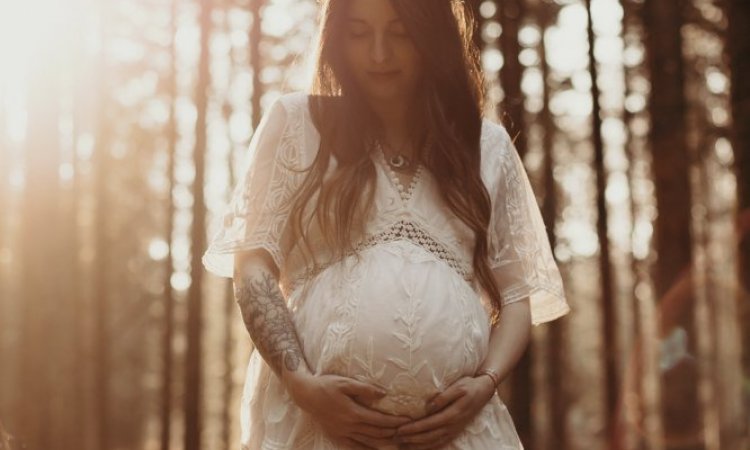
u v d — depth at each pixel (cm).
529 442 1101
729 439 1802
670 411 969
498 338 261
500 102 1327
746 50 866
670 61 1034
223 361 2109
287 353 244
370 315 241
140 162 1962
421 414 241
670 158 1000
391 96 254
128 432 2717
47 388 1605
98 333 1764
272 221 256
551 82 1650
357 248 249
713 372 1819
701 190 1672
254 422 256
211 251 259
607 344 1263
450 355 242
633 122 1619
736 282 872
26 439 1570
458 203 253
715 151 1533
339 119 251
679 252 982
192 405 1393
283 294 262
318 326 245
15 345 2064
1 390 1767
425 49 250
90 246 2089
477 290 267
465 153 255
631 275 1753
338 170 249
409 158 256
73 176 1780
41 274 1617
